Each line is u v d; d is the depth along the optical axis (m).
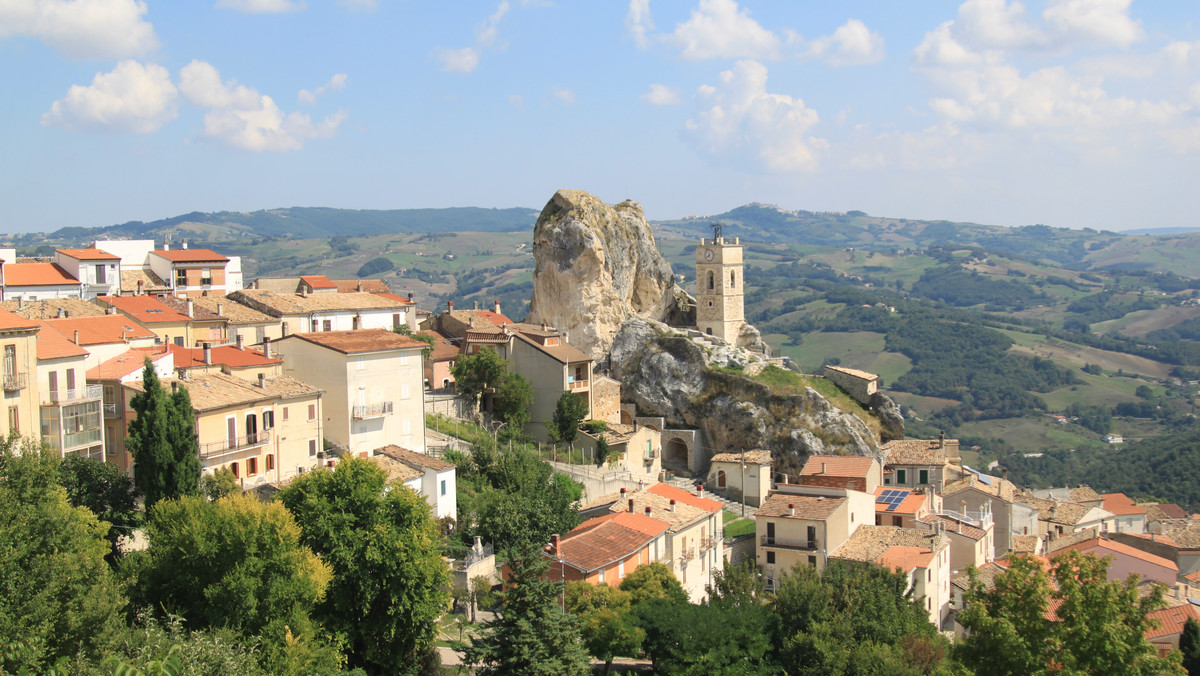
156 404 67.25
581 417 118.44
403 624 59.88
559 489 90.94
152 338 87.06
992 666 54.22
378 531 59.31
